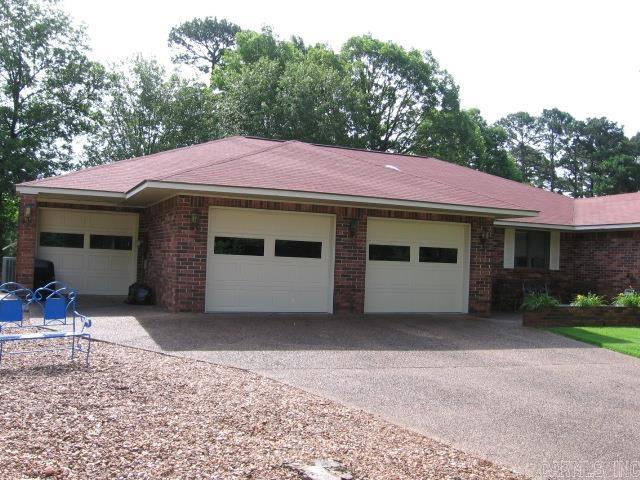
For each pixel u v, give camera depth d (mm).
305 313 14281
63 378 7129
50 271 17031
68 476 4348
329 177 14375
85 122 33969
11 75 31547
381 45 44844
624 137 64375
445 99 45656
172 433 5422
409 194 14258
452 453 5715
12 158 29281
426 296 15664
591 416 7340
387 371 9156
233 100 38062
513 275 19344
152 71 36781
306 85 36781
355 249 14570
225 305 13734
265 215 14047
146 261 17125
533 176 69312
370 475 4844
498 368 9836
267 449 5215
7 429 5211
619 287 18875
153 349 9500
